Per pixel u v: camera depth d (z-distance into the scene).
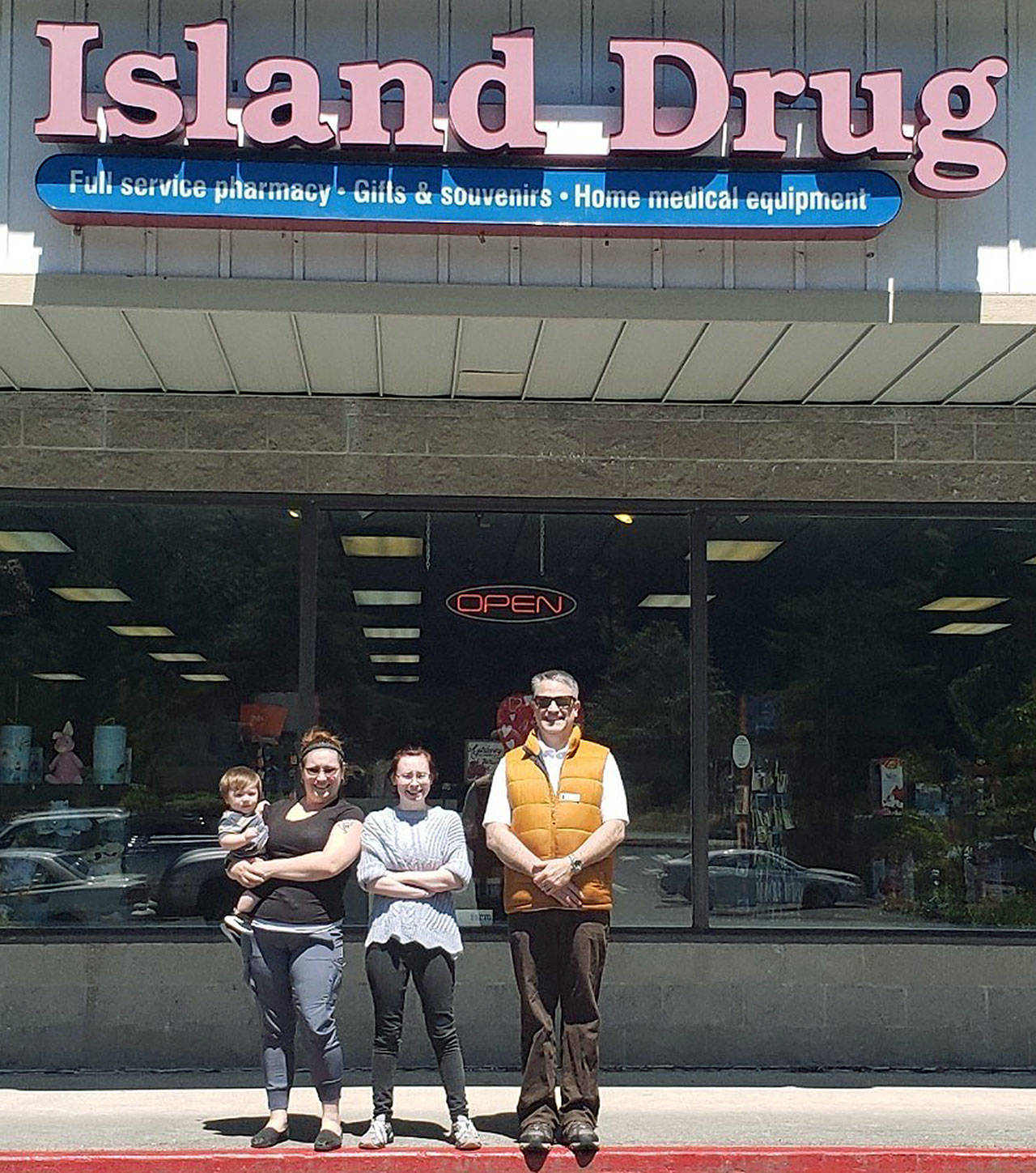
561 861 7.65
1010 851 10.25
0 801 10.02
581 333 8.57
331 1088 7.87
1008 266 8.32
